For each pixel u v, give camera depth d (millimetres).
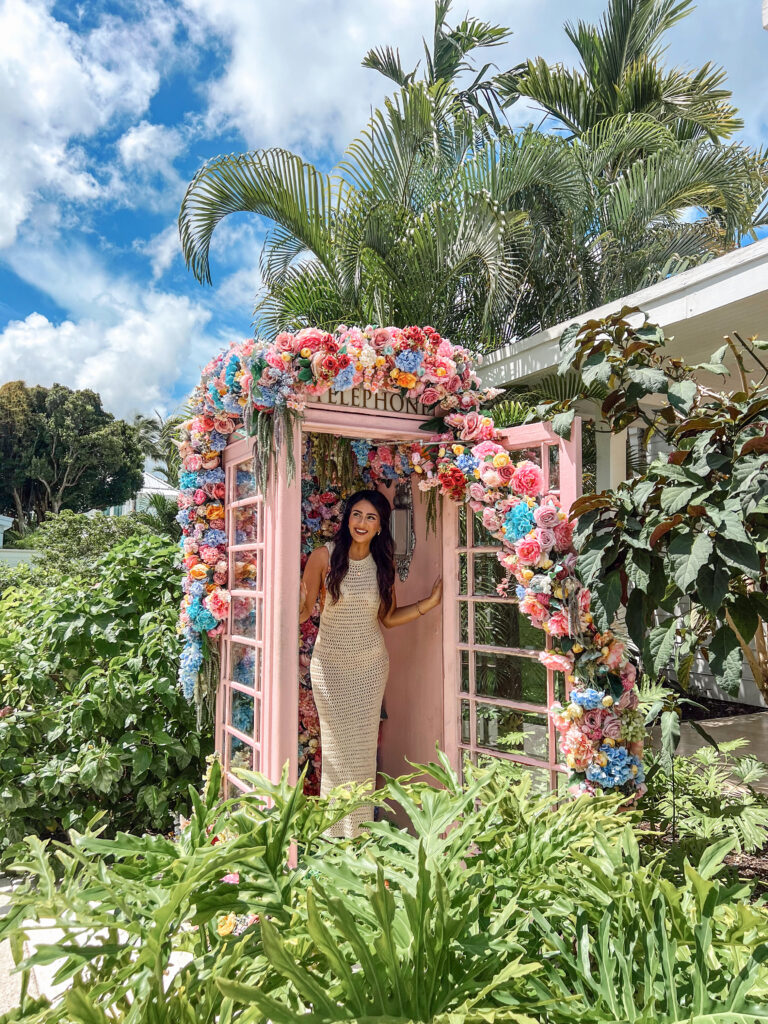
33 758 3502
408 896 1115
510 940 1334
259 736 3051
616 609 2283
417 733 3736
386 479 4047
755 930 1378
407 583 3875
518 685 3127
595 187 7859
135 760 3395
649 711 2861
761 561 2242
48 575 6484
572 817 1757
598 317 4547
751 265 3650
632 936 1319
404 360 3078
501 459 2975
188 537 3641
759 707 7176
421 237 5430
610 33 9359
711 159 7012
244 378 2924
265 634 2955
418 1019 1055
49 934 2680
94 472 37594
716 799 2936
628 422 2705
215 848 1310
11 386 37031
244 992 898
